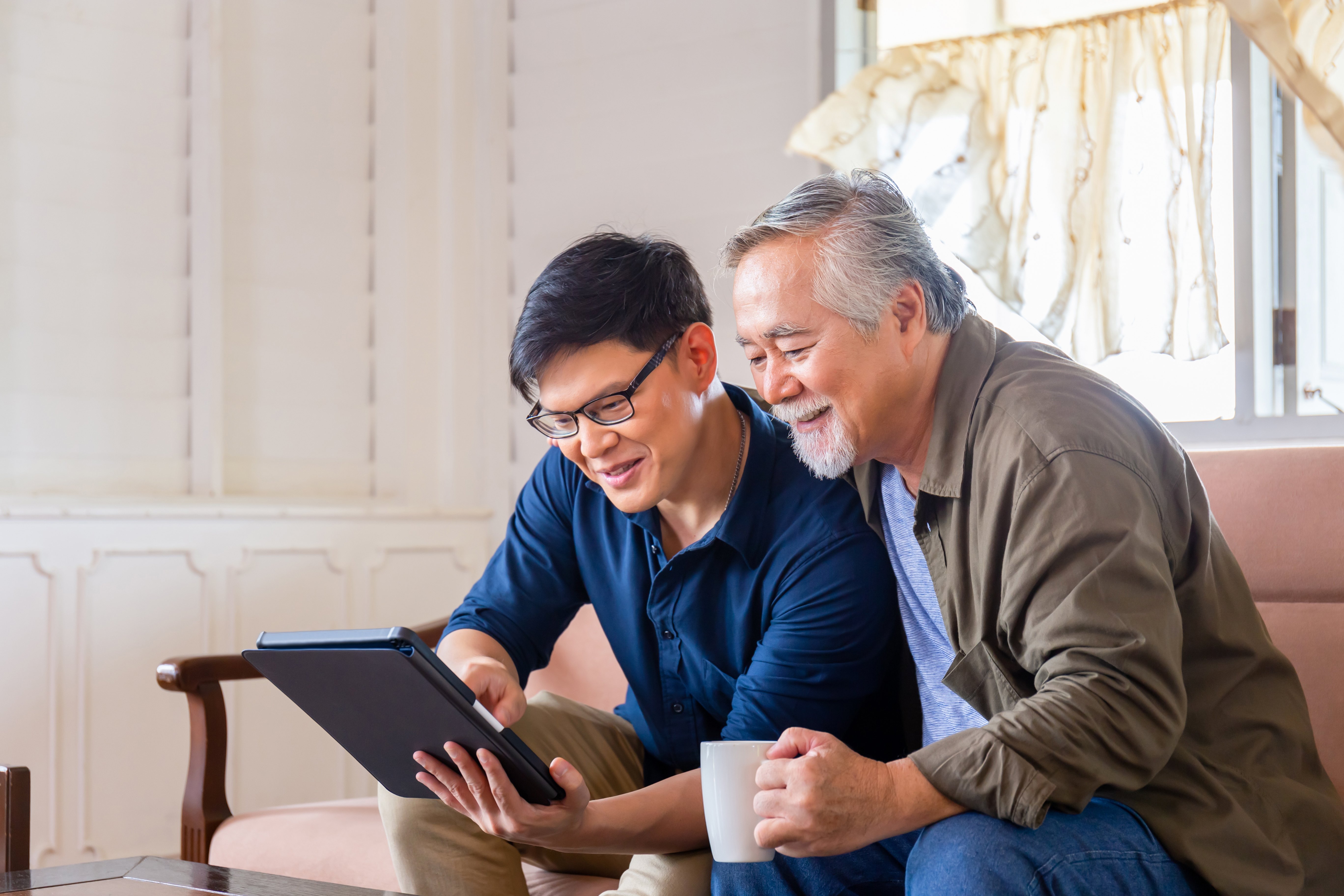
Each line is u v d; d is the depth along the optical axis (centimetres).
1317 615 145
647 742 146
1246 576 150
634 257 124
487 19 305
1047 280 231
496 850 130
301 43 305
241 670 187
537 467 153
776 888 118
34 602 242
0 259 266
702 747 101
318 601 279
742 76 274
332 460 306
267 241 299
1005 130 238
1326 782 112
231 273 294
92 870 119
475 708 99
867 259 112
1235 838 101
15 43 269
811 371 113
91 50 278
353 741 111
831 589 125
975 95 241
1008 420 108
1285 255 215
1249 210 215
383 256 309
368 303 310
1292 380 214
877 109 248
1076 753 93
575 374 121
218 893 108
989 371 115
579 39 296
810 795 93
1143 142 225
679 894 121
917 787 96
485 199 305
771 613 130
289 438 300
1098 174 228
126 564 254
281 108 302
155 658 257
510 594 146
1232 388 221
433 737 104
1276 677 114
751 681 126
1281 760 110
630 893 122
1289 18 199
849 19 256
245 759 270
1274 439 210
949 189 241
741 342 118
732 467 132
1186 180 220
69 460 272
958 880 93
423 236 308
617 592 142
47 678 243
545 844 111
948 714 123
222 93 293
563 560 148
